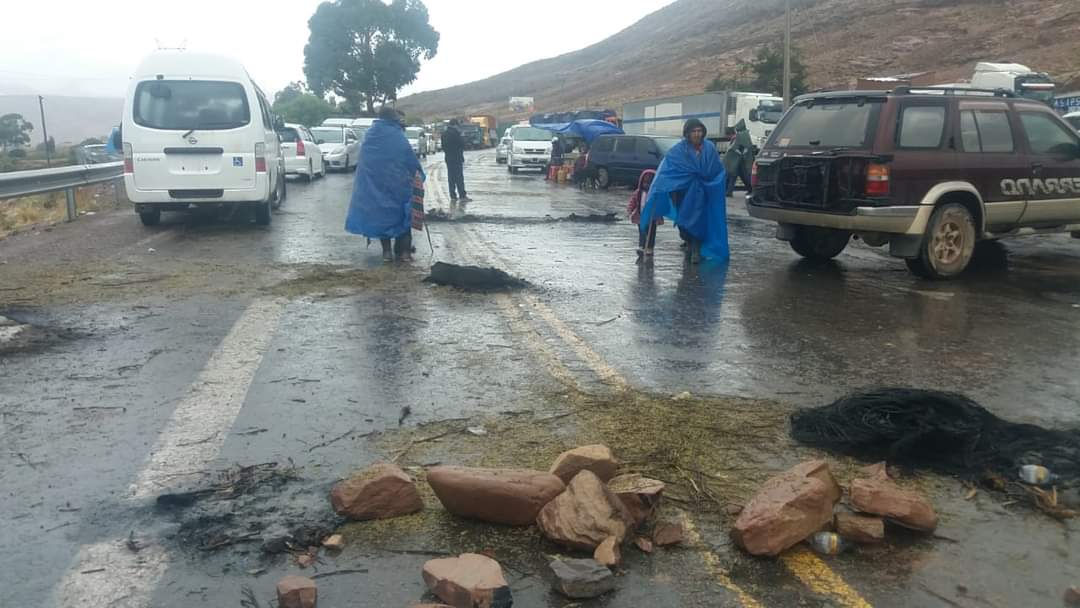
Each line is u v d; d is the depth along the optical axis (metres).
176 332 7.03
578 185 27.09
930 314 8.17
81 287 8.81
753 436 4.89
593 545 3.59
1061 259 11.73
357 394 5.55
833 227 9.91
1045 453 4.53
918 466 4.49
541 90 133.50
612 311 8.08
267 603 3.26
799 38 84.56
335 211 16.81
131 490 4.15
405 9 80.62
